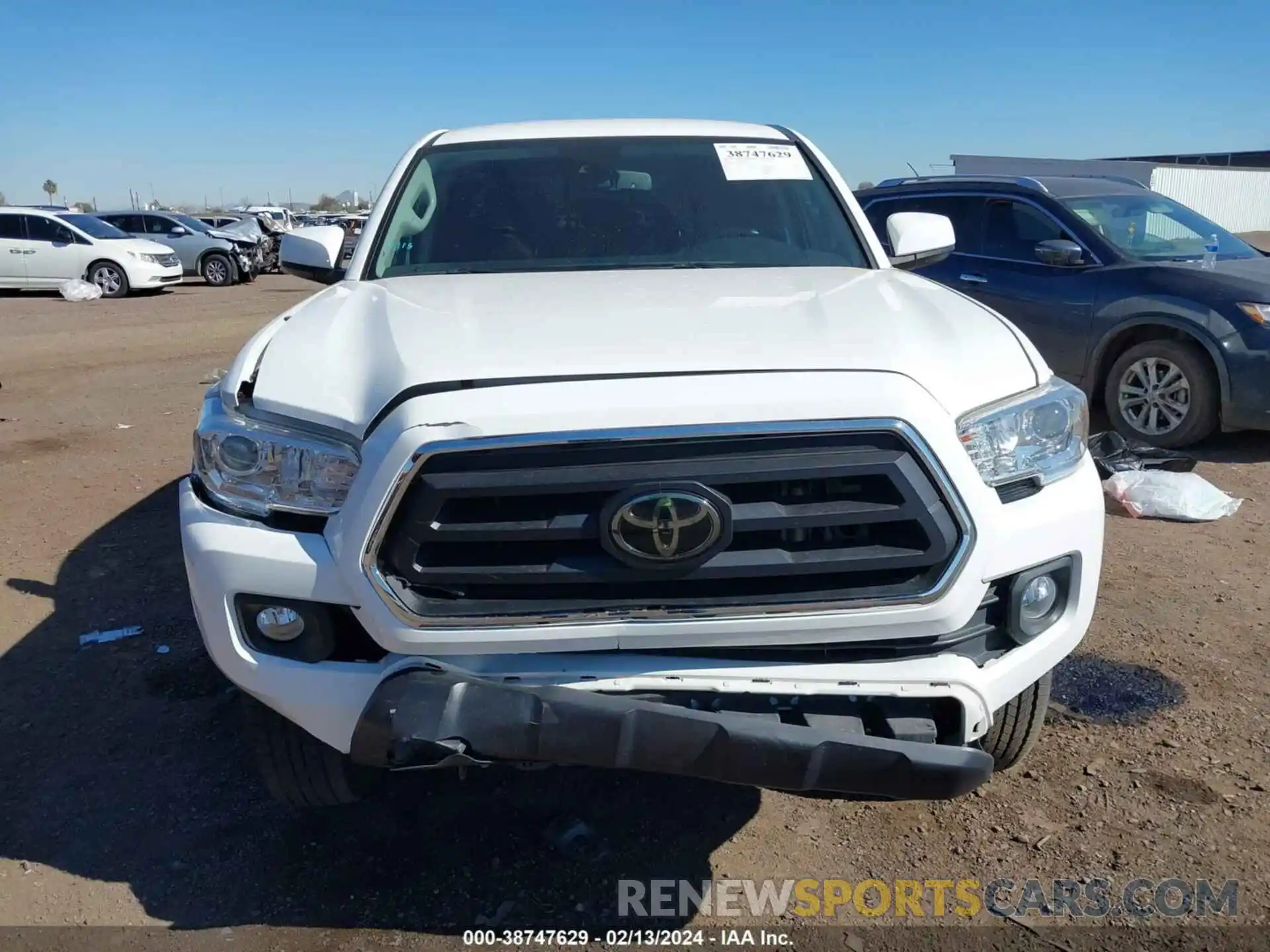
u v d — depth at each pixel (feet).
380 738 6.93
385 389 7.27
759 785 6.99
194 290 69.15
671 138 13.05
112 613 13.80
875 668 7.22
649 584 6.97
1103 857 8.64
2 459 21.91
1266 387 19.57
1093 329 21.88
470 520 6.86
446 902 8.37
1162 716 10.71
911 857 8.80
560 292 9.55
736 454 6.81
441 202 12.08
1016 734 9.09
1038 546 7.54
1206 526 16.76
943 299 9.52
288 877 8.68
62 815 9.51
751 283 10.01
